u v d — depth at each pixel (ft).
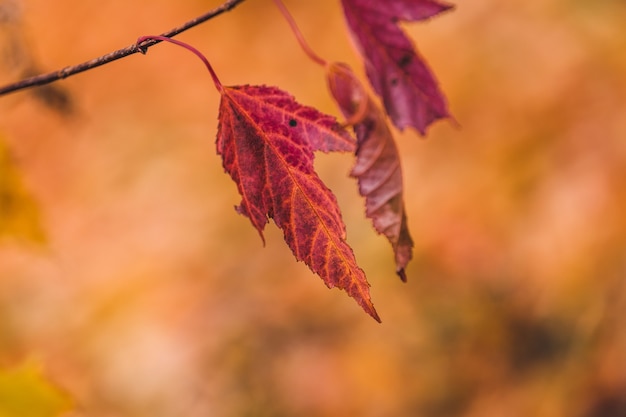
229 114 3.21
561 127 13.33
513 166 13.24
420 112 3.49
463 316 11.83
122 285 14.19
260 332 12.79
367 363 11.81
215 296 13.69
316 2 18.70
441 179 13.74
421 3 3.34
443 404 11.07
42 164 16.84
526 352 11.16
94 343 13.24
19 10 7.04
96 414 12.14
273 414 11.61
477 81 14.93
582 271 11.37
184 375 12.53
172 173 16.28
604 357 10.38
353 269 3.16
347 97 3.22
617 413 9.73
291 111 3.22
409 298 12.35
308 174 3.20
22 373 5.16
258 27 18.72
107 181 16.35
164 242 14.89
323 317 12.85
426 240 13.02
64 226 15.74
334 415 11.38
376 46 3.43
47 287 14.43
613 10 14.85
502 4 16.19
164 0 20.06
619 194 11.77
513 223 12.49
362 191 3.20
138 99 18.11
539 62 14.66
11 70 7.13
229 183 15.65
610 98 13.29
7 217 5.96
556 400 10.34
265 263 13.96
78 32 19.45
